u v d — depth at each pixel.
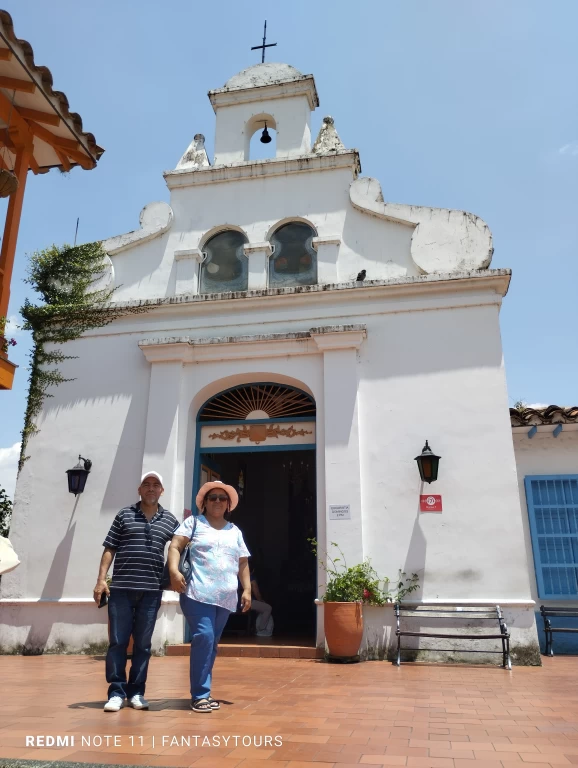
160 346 10.03
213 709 4.86
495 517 8.52
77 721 4.43
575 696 5.71
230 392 10.41
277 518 15.30
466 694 5.79
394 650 8.27
